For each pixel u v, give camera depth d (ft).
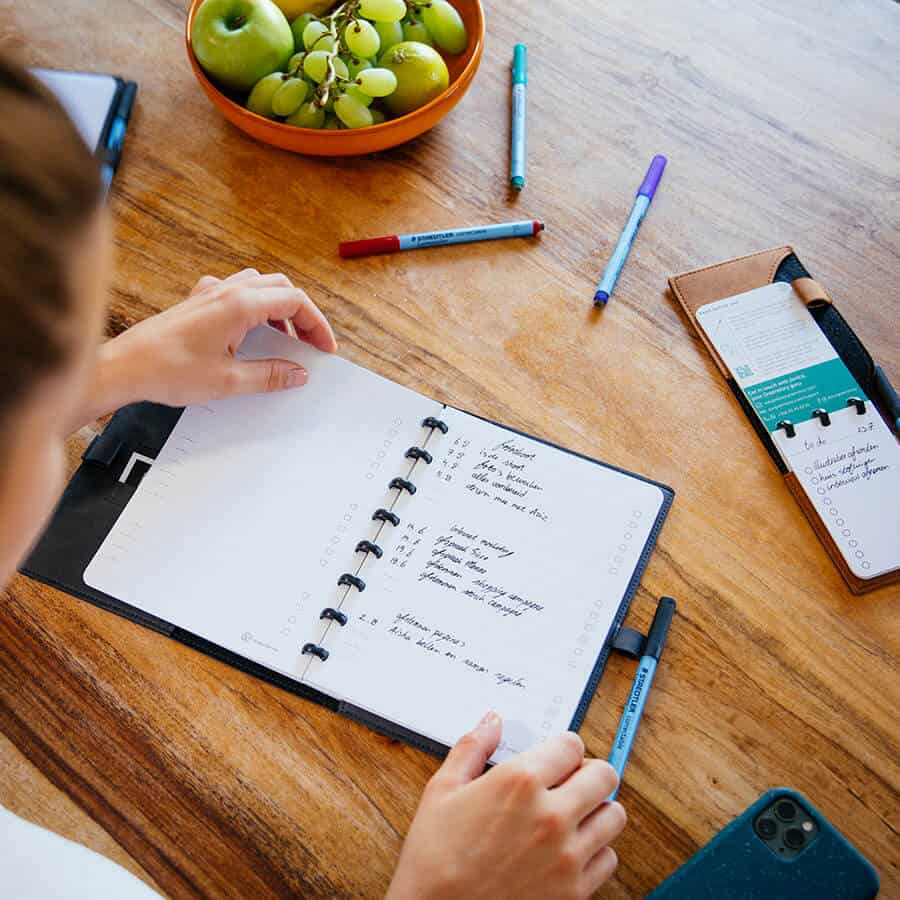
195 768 2.32
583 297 2.88
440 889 2.03
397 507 2.56
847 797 2.26
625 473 2.59
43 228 1.19
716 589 2.47
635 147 3.10
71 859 2.03
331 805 2.28
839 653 2.40
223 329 2.60
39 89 1.22
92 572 2.51
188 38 2.93
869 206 2.98
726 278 2.86
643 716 2.34
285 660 2.40
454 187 3.06
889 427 2.61
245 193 3.06
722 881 2.09
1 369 1.19
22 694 2.39
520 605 2.43
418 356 2.80
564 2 3.34
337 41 2.84
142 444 2.66
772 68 3.20
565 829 2.06
